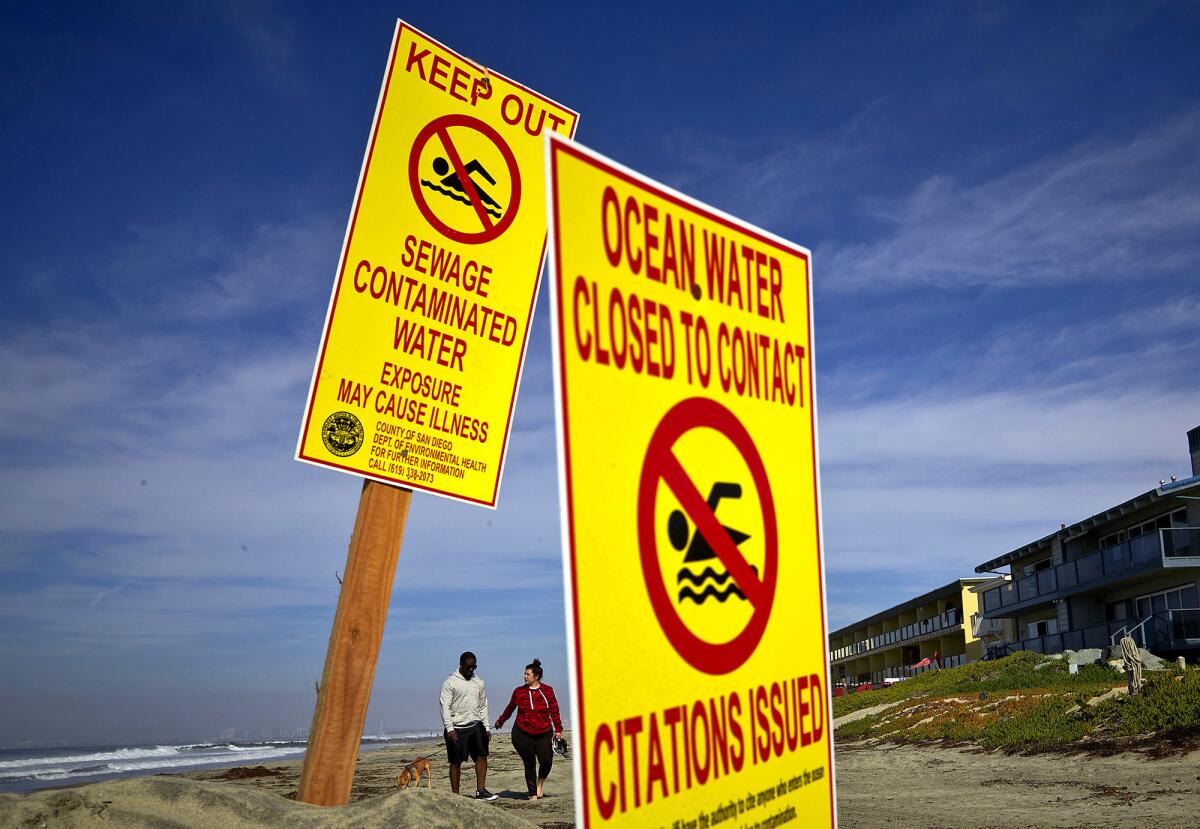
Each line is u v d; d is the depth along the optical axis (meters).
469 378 6.26
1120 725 15.06
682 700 1.98
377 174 5.90
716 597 2.12
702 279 2.26
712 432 2.20
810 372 2.60
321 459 5.63
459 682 11.48
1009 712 19.59
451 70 6.21
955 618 51.62
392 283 5.95
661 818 1.87
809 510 2.50
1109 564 31.30
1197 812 8.84
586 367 1.89
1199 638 26.52
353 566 5.84
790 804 2.25
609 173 2.04
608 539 1.86
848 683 68.25
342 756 5.75
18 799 4.73
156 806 4.93
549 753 11.82
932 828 8.76
